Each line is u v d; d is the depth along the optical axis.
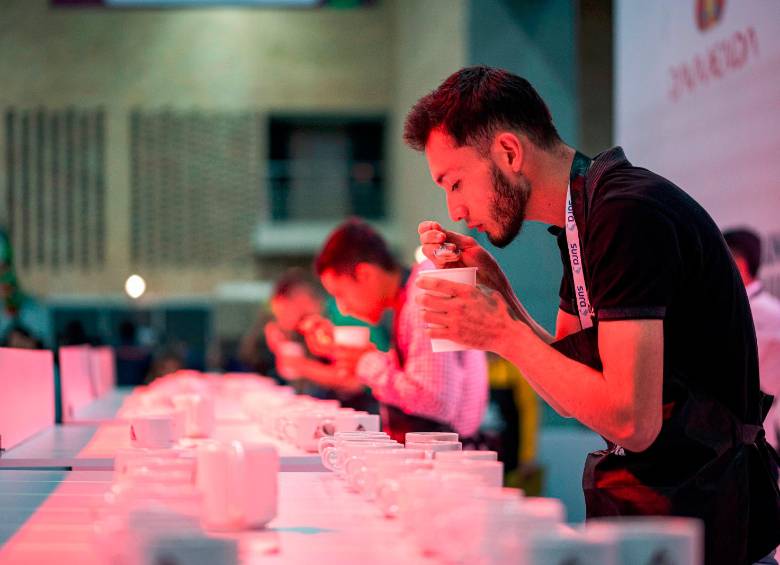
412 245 12.94
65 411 3.41
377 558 1.16
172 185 15.21
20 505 1.59
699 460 1.60
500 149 1.72
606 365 1.50
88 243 15.11
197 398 2.69
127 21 15.23
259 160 15.24
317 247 15.05
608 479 1.64
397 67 14.73
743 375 1.62
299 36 15.31
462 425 2.88
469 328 1.61
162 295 15.12
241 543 1.06
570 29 8.92
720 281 1.58
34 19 15.13
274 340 5.38
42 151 15.10
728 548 1.60
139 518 1.08
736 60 4.06
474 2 8.97
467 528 1.08
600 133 11.96
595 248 1.55
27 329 4.37
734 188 4.09
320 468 2.15
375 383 2.82
